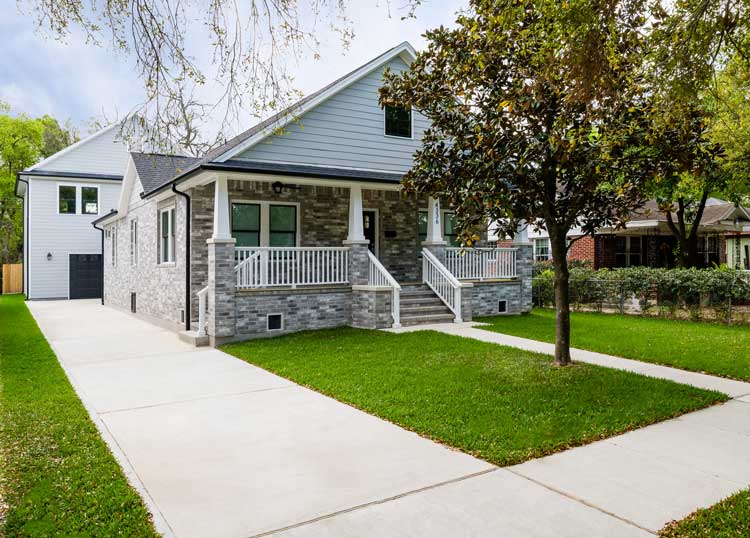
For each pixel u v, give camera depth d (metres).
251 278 11.84
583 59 5.82
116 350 10.91
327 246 14.25
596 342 10.52
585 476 4.38
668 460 4.72
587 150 6.73
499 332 11.95
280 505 3.92
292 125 12.71
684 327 12.69
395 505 3.89
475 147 7.06
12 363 9.48
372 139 13.94
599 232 21.08
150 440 5.39
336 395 6.96
